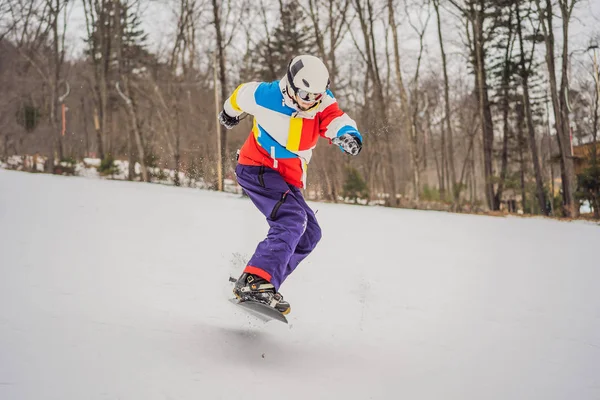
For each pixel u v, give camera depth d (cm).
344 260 608
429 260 652
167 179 2614
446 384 279
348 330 356
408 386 273
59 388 229
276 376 269
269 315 306
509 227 1210
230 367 273
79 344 277
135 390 235
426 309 419
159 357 273
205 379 254
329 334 345
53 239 569
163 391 237
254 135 356
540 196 2755
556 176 4756
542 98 3394
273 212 344
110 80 3403
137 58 3291
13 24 3244
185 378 253
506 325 387
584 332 377
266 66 3225
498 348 338
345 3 2870
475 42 2938
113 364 258
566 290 512
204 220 858
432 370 297
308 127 344
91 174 2939
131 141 3231
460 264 638
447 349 332
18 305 328
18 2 3212
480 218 1530
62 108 3675
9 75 3538
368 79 3469
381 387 269
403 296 456
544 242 925
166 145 3316
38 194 1004
